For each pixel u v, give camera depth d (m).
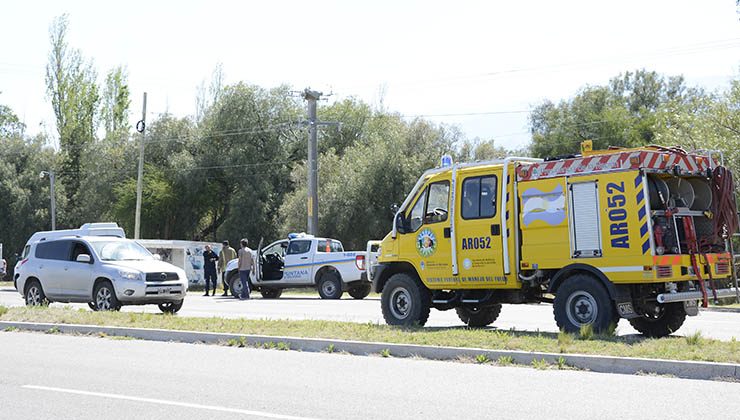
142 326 19.83
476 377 13.02
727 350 13.80
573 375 13.13
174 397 11.41
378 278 20.78
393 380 12.79
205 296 41.44
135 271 26.28
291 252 38.84
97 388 12.18
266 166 73.06
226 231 70.69
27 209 84.56
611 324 16.59
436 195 19.72
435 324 21.97
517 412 10.25
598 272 16.75
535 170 17.86
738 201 37.66
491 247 18.44
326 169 66.19
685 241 16.98
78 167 90.06
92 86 91.50
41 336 19.83
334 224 59.66
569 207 17.22
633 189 16.38
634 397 11.16
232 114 73.81
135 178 75.31
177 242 54.19
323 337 17.06
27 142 87.94
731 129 39.31
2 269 67.81
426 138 66.31
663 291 16.67
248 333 18.19
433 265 19.48
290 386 12.29
